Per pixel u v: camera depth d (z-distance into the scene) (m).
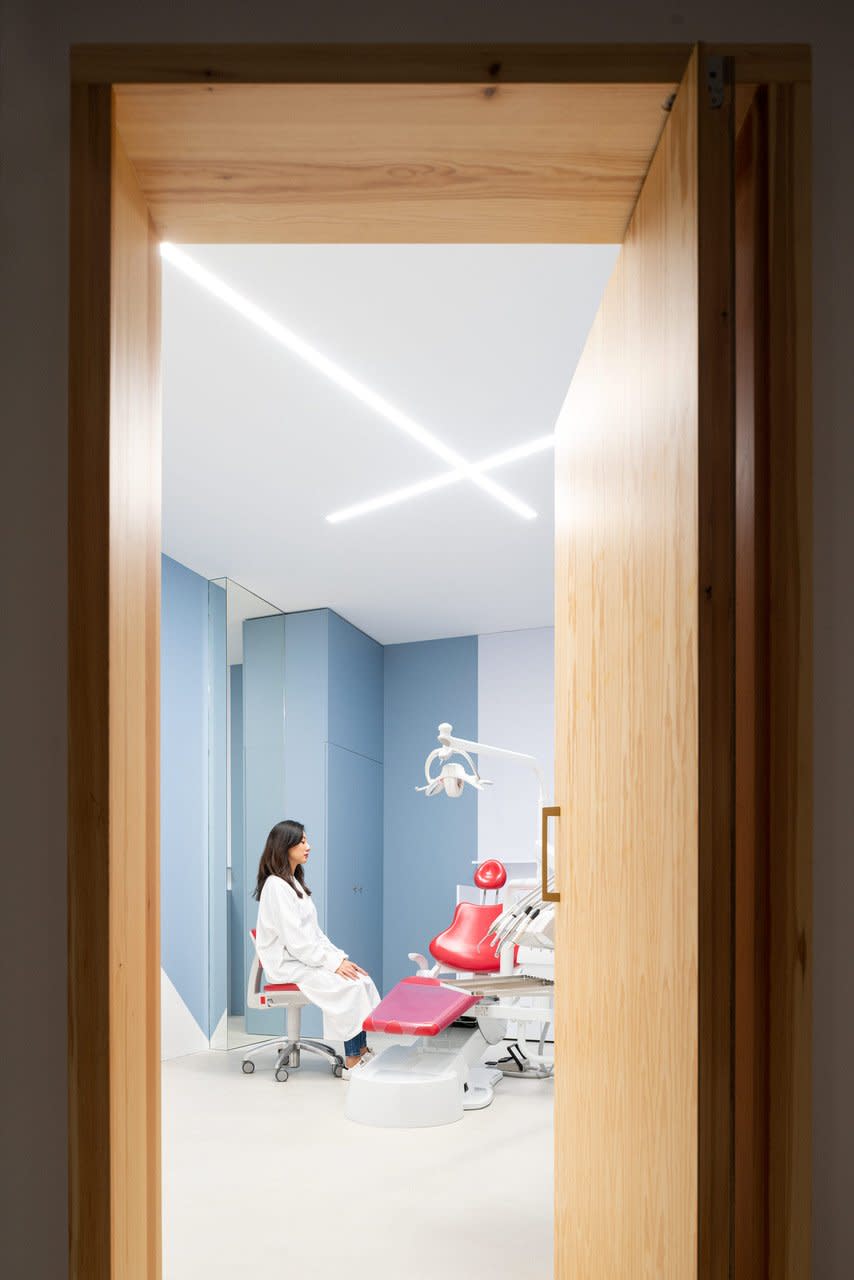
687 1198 1.37
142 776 1.63
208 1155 4.10
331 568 6.16
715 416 1.34
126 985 1.52
